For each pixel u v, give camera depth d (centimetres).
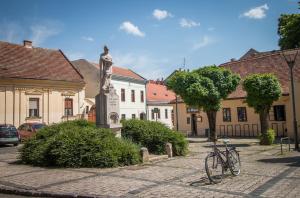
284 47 3978
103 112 1586
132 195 770
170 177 998
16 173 1100
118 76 4422
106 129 1380
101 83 1616
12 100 3038
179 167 1201
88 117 3747
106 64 1616
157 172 1092
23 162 1339
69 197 781
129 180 954
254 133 2975
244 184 890
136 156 1295
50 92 3328
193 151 1789
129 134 1580
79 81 3594
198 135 3388
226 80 2428
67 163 1208
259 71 3200
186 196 760
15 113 3044
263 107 2141
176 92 2495
